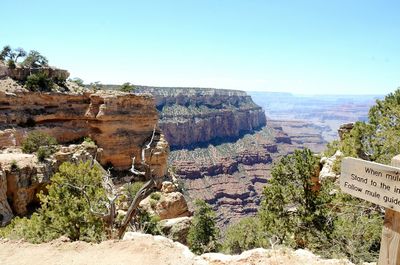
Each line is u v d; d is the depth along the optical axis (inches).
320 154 1450.5
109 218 800.3
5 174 1584.6
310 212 968.9
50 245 506.0
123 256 456.1
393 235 280.2
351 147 963.3
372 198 283.3
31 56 2807.6
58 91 2586.1
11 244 519.8
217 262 439.2
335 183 1039.6
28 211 1642.5
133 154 2546.8
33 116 2359.7
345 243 707.4
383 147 883.4
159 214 1836.9
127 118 2554.1
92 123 2539.4
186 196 5236.2
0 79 2420.0
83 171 963.3
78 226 813.9
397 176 266.2
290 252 451.8
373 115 1039.0
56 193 883.4
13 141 2161.7
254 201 6520.7
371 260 625.0
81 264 440.1
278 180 1059.3
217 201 6181.1
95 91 2728.8
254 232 1481.3
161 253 460.1
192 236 1635.1
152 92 7263.8
